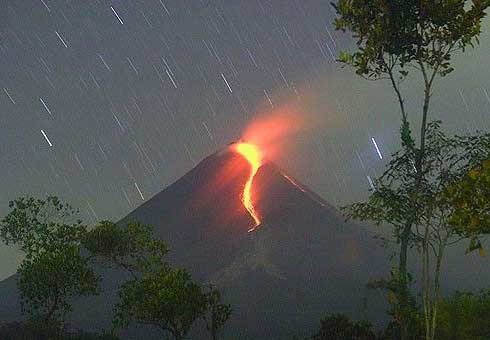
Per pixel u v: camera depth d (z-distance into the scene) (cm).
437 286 1762
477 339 2334
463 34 1797
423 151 1727
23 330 3678
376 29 1844
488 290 2598
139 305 3250
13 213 4106
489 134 1647
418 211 1734
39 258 3703
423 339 1880
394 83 1850
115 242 3959
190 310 3241
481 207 1023
